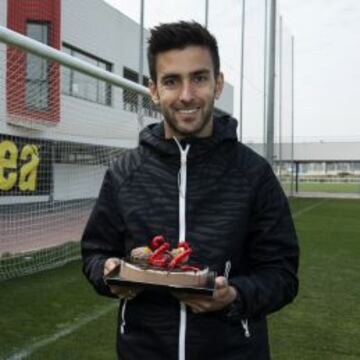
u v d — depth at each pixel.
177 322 1.37
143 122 7.80
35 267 5.95
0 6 10.83
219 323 1.37
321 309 4.80
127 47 17.19
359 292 5.46
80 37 14.36
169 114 1.41
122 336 1.44
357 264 7.06
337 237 9.88
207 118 1.42
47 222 6.95
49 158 7.09
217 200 1.42
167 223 1.42
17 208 6.58
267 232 1.42
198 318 1.36
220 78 1.48
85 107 8.09
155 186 1.45
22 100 6.64
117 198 1.50
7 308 4.45
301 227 11.67
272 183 1.46
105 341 3.72
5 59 6.34
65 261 6.38
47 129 7.11
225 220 1.40
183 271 1.25
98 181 7.75
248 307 1.32
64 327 4.00
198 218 1.41
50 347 3.57
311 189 36.53
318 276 6.26
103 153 7.93
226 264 1.38
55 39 12.21
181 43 1.37
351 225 12.16
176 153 1.44
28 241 6.69
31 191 6.71
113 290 1.31
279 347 3.77
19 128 6.57
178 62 1.37
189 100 1.37
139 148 1.53
